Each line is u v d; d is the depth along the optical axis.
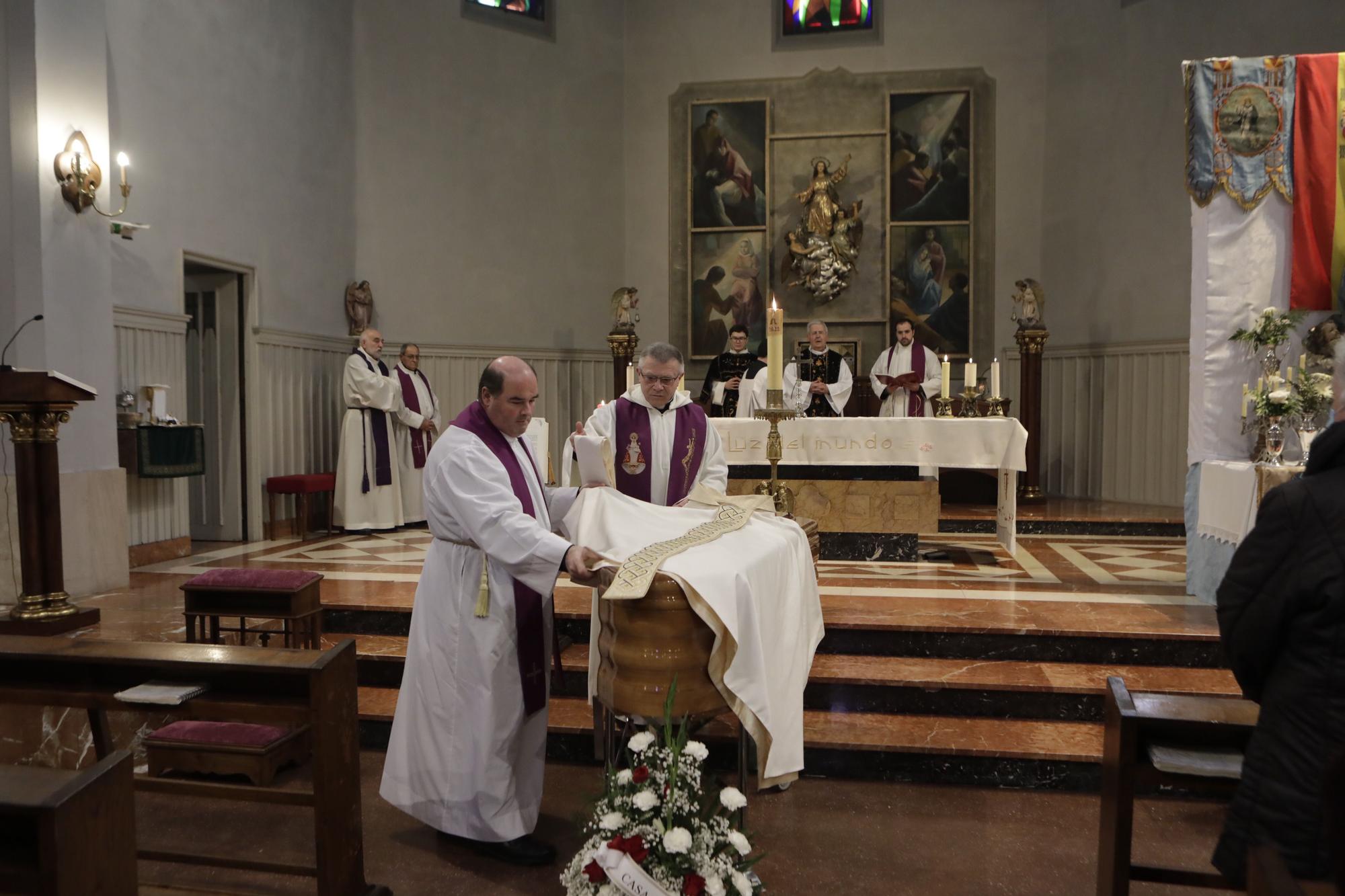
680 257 11.85
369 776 3.89
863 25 11.52
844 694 4.26
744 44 11.70
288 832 3.32
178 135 7.37
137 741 3.97
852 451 6.43
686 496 4.18
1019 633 4.54
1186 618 4.75
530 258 11.20
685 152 11.80
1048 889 2.95
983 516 8.77
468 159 10.72
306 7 9.12
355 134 9.98
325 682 2.62
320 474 8.73
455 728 3.06
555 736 4.02
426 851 3.18
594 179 11.70
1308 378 5.04
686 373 11.88
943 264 11.38
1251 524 4.61
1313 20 8.81
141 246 6.98
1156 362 9.72
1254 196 5.29
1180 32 9.64
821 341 7.80
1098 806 3.60
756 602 2.57
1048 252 11.03
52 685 2.81
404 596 5.34
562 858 3.13
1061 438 10.82
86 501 5.89
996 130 11.23
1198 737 2.40
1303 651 1.83
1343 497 1.80
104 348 6.09
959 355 11.35
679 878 2.17
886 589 5.57
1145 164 9.94
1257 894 1.25
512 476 3.10
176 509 7.25
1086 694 4.11
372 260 10.11
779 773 2.62
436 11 10.48
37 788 1.77
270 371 8.50
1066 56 10.81
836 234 11.43
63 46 5.75
